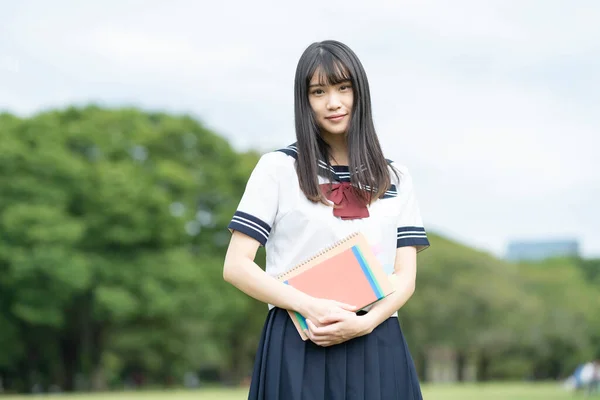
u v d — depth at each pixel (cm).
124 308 3128
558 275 6100
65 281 3023
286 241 292
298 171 292
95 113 3788
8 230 3031
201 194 3738
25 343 3550
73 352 3641
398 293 288
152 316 3300
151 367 4519
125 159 3534
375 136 299
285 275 285
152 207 3288
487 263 5384
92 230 3288
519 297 5266
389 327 290
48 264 2992
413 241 305
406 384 288
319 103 295
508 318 5209
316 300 276
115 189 3234
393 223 298
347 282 281
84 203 3309
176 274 3275
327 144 302
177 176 3462
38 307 3138
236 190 3841
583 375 2714
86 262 3166
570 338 5588
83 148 3506
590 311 5975
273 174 293
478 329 5172
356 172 293
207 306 3375
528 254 16575
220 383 6031
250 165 4006
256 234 288
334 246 285
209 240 3747
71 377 3653
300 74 296
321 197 289
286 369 279
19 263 2992
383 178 296
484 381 5944
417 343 5203
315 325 275
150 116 4050
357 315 280
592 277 8050
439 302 5056
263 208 290
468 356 5878
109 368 4612
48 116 3559
